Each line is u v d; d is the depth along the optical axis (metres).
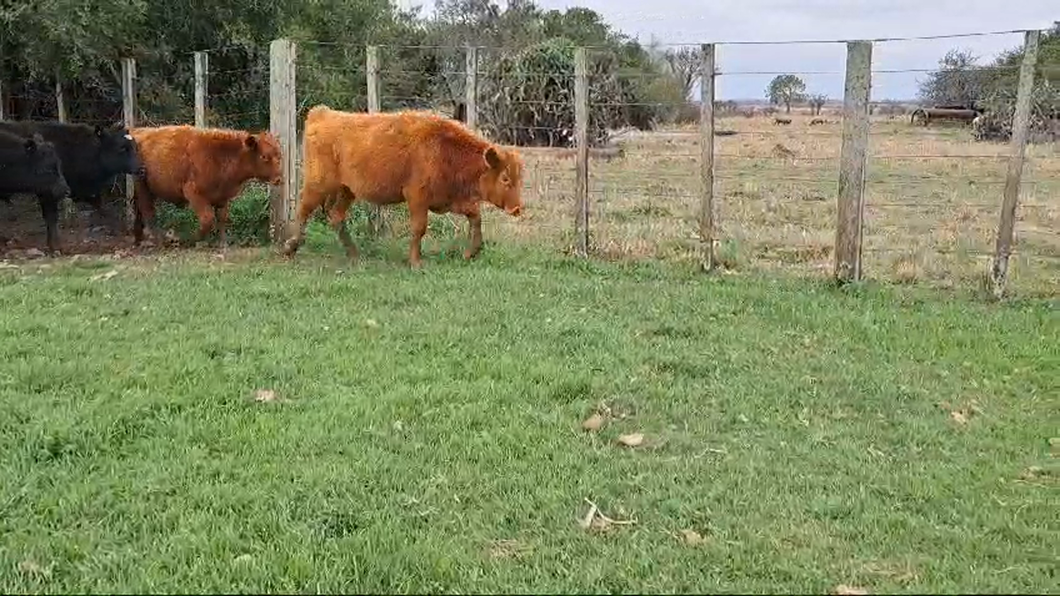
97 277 9.55
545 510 4.68
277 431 5.56
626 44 25.23
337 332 7.64
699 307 8.82
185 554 4.16
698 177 19.73
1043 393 6.82
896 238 12.98
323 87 16.31
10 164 11.09
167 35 14.88
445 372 6.72
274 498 4.71
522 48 26.62
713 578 4.08
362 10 19.16
